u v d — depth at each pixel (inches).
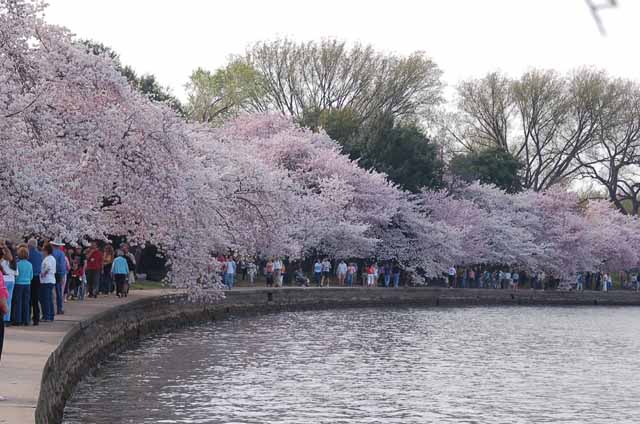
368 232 3036.4
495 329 2132.1
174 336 1619.1
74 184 1194.0
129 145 1374.3
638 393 1186.6
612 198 4173.2
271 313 2272.4
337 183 2765.7
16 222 1117.1
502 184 3868.1
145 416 892.6
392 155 3346.5
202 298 1652.3
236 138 2699.3
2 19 1254.9
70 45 1321.4
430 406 1027.9
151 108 1401.3
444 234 3161.9
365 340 1716.3
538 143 4077.3
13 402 599.8
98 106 1339.8
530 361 1512.1
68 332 983.0
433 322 2250.2
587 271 4023.1
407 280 3280.0
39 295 1115.9
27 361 777.6
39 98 1216.8
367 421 924.6
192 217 1513.3
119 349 1354.6
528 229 3767.2
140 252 2222.0
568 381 1283.2
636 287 4320.9
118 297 1606.8
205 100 3417.8
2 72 1196.5
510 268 3818.9
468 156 3870.6
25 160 1145.4
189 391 1045.2
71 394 977.5
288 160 2874.0
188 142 1531.7
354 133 3348.9
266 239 1847.9
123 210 1441.9
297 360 1364.4
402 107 3646.7
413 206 3184.1
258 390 1075.3
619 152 4084.6
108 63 1343.5
